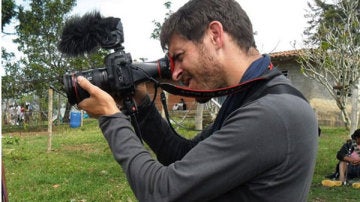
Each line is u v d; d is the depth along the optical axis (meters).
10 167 8.31
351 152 7.32
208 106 14.12
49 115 10.76
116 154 1.48
